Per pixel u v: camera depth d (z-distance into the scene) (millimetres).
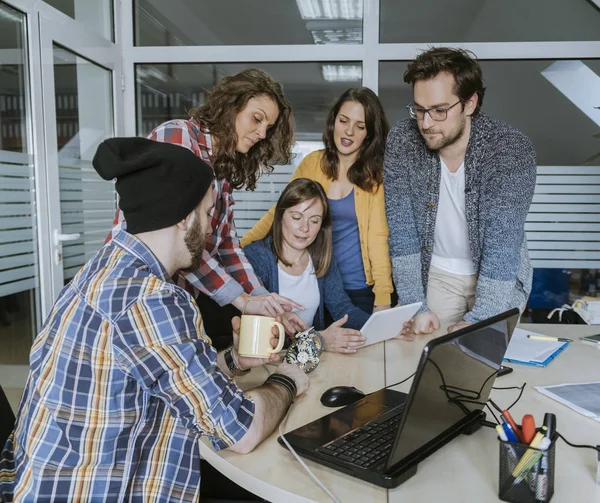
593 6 3418
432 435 1062
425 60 1861
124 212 1032
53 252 2859
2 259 2531
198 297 1972
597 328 2014
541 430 913
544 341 1796
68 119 3049
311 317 2262
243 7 3600
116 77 3586
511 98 3525
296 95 3643
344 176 2559
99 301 967
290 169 3652
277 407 1187
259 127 1820
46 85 2795
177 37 3660
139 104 3742
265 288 2146
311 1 3568
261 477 1002
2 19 2508
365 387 1430
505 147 1937
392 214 2156
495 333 1152
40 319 2803
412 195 2125
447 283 2289
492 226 1966
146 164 996
